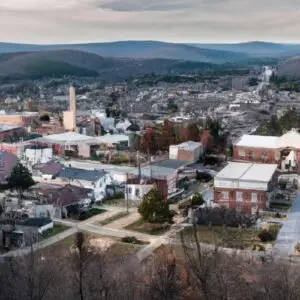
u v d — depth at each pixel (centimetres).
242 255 7300
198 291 5303
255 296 5644
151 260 7100
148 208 9088
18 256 7006
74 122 17912
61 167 12069
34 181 11088
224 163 14062
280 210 10025
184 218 9419
